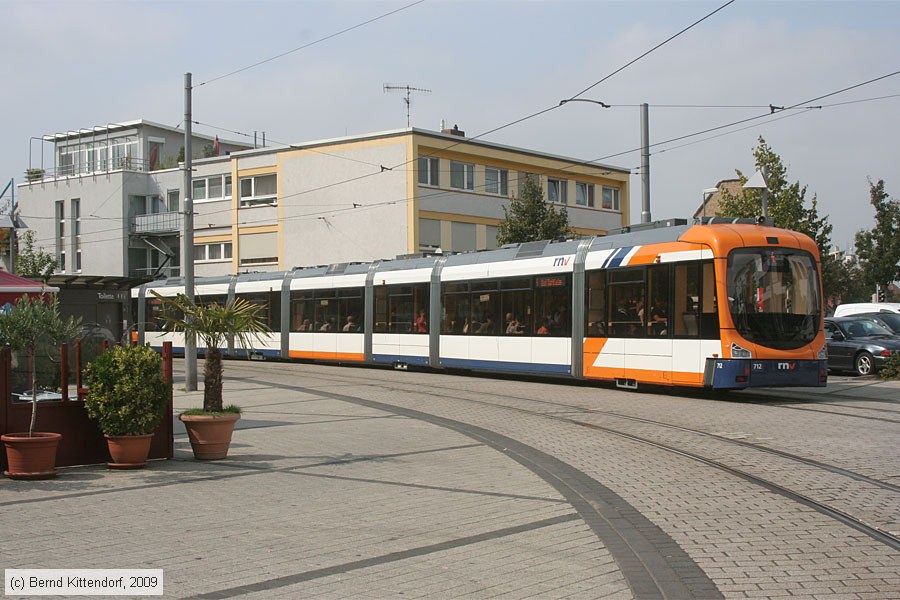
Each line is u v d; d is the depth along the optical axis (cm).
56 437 992
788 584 585
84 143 6225
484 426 1434
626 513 805
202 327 1136
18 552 675
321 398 1889
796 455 1107
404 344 2641
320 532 741
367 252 4303
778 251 1745
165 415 1125
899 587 577
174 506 845
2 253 3078
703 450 1156
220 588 583
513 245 2334
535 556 663
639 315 1873
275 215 4659
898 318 2589
